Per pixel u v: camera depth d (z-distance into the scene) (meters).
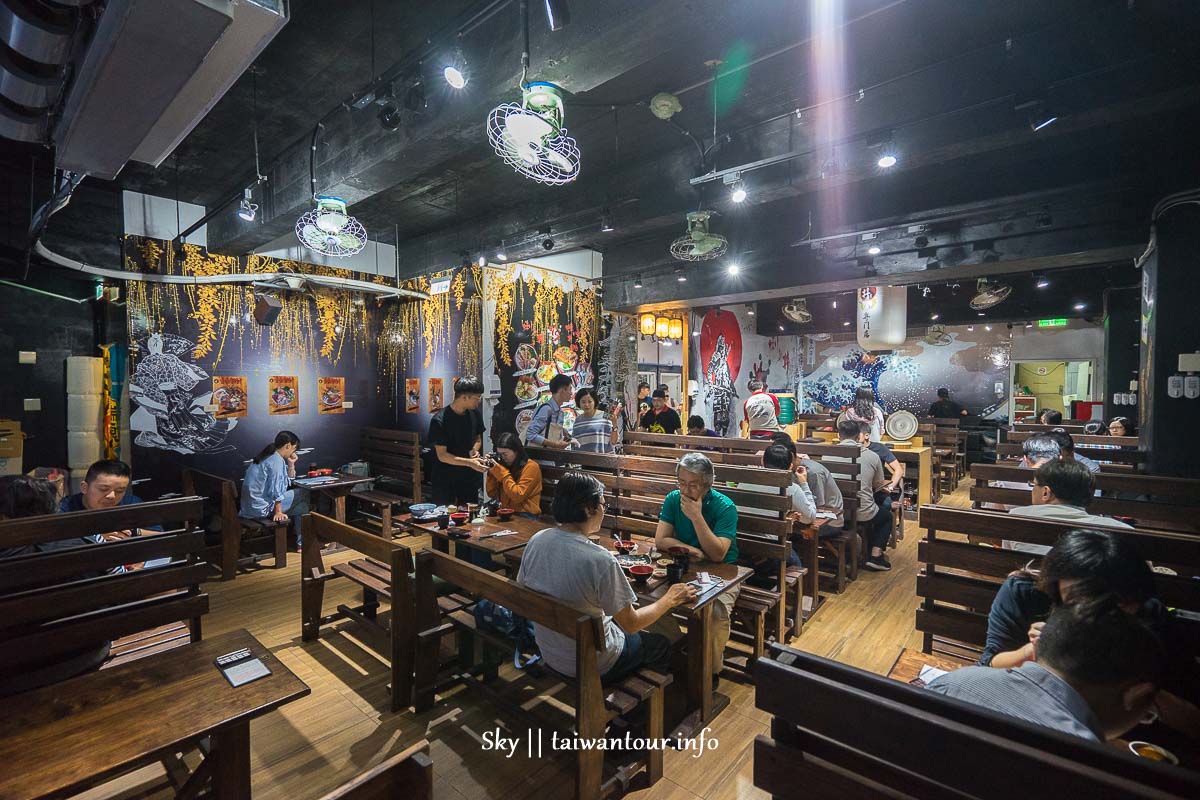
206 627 3.79
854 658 3.37
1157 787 0.82
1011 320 9.84
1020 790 0.88
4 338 4.63
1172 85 2.65
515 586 2.26
